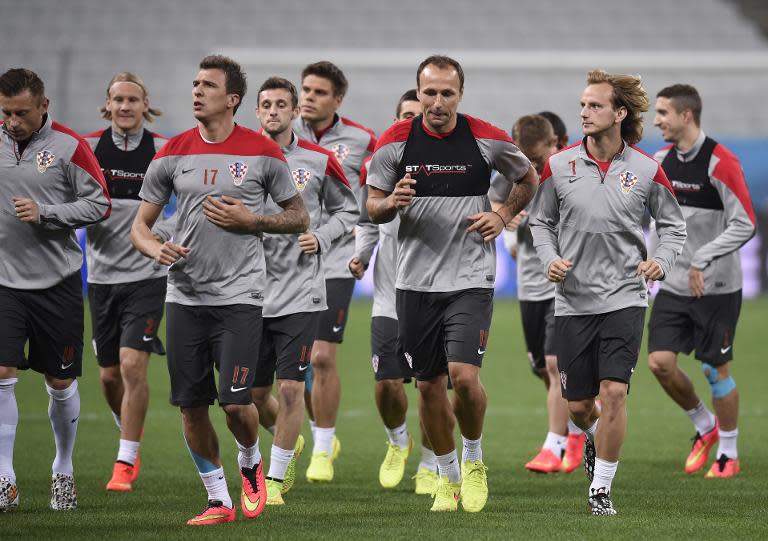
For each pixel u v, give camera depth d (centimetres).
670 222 2239
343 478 2789
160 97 9938
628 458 3106
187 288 2064
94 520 2089
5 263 2194
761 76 10069
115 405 2850
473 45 11050
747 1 11688
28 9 10650
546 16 11262
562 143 3119
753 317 7419
